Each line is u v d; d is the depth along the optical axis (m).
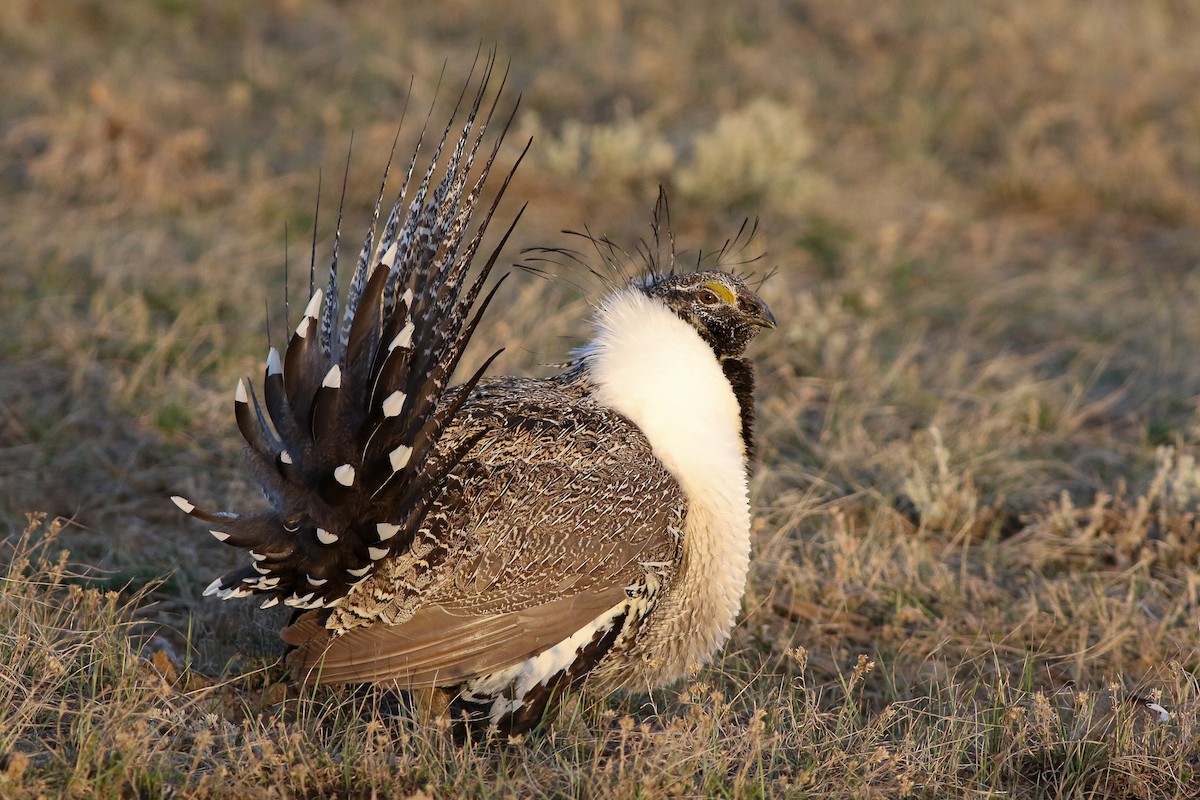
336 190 17.41
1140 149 19.50
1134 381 13.87
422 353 7.07
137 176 16.67
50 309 13.27
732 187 17.77
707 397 7.98
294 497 7.00
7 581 8.43
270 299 14.14
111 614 8.18
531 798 7.00
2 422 11.51
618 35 22.94
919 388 13.32
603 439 7.61
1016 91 21.23
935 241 17.53
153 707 7.30
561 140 19.25
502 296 14.41
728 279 8.43
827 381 13.31
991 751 7.87
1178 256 17.59
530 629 7.34
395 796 6.97
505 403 7.79
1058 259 16.92
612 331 8.09
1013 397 13.02
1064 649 9.41
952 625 9.63
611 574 7.43
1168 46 22.83
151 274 14.15
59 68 20.23
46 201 16.06
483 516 7.25
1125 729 7.84
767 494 11.20
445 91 20.58
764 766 7.52
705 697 8.17
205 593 7.55
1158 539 10.85
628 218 17.48
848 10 23.95
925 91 21.56
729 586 7.93
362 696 7.98
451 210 7.27
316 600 7.19
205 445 11.57
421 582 7.17
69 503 10.58
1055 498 11.58
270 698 7.84
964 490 11.21
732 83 21.45
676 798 7.00
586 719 7.96
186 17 23.06
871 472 11.75
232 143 18.41
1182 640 9.34
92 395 11.99
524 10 23.58
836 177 19.03
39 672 7.67
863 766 7.46
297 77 21.16
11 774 6.55
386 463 6.84
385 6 23.81
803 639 9.39
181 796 6.81
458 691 7.77
